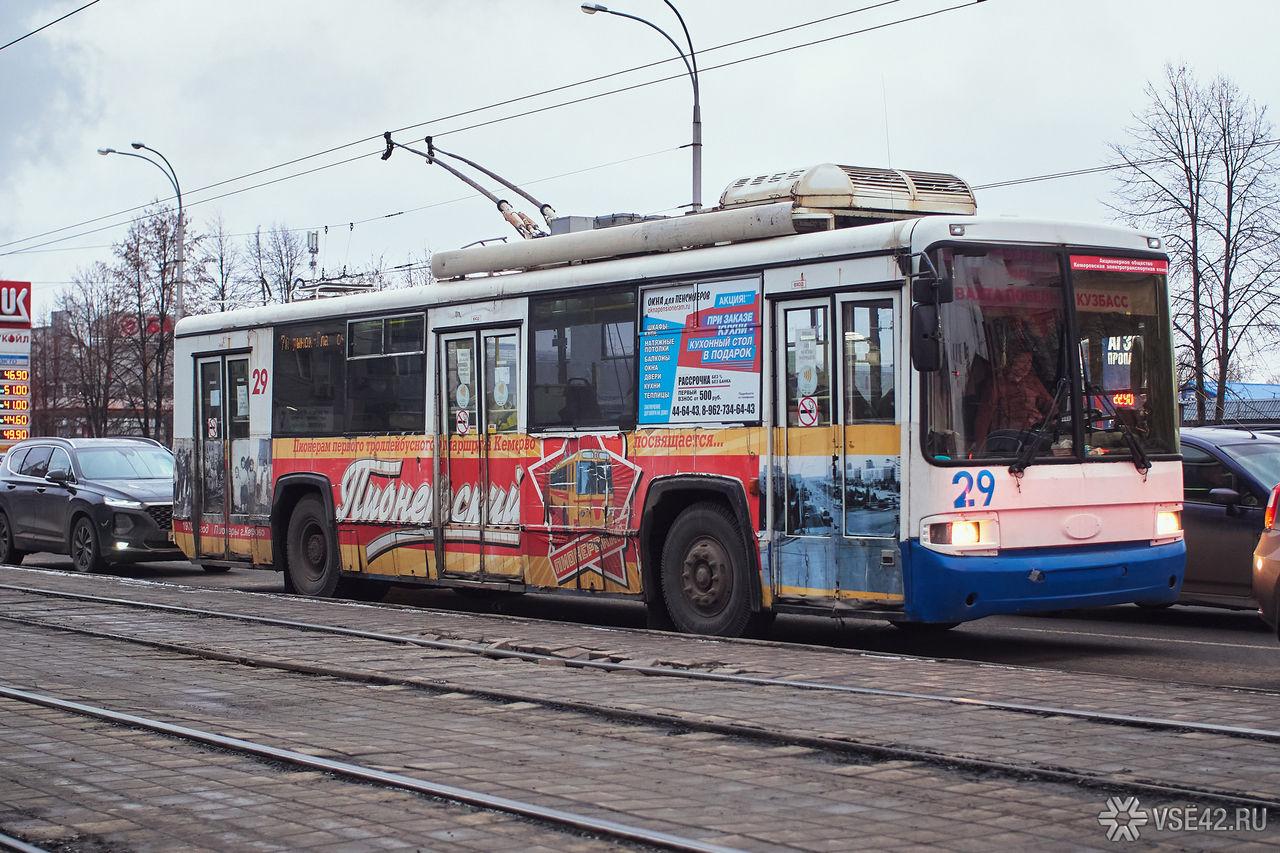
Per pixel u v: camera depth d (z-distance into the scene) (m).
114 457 22.28
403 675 10.04
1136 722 7.75
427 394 14.91
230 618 13.73
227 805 6.30
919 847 5.46
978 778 6.68
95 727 8.24
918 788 6.48
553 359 13.53
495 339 14.16
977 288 10.66
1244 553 13.09
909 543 10.48
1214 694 8.78
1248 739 7.37
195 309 54.34
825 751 7.34
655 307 12.59
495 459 14.12
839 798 6.30
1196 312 34.03
